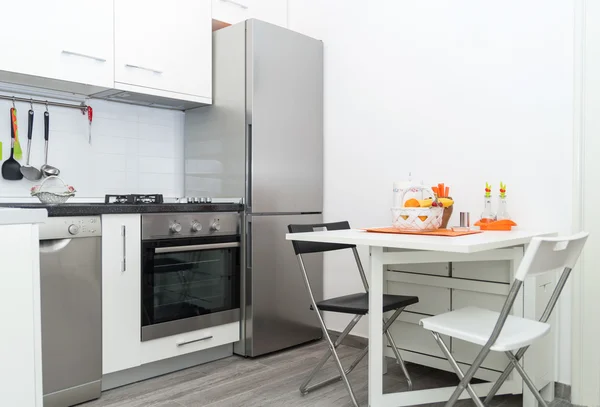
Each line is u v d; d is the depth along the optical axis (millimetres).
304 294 3156
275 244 2973
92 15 2498
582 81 2291
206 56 3014
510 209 2527
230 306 2840
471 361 2275
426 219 2119
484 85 2623
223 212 2793
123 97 2857
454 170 2732
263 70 2914
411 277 2465
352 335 3145
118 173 2996
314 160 3244
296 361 2828
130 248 2385
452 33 2742
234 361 2826
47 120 2684
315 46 3256
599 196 2258
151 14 2744
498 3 2574
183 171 3301
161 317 2514
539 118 2436
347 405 2227
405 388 2424
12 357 1269
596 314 2271
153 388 2408
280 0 3480
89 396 2234
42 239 2055
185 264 2625
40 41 2320
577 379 2312
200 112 3170
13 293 1270
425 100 2848
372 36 3084
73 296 2170
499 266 2207
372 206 3084
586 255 2283
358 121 3150
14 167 2570
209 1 3031
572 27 2336
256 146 2873
